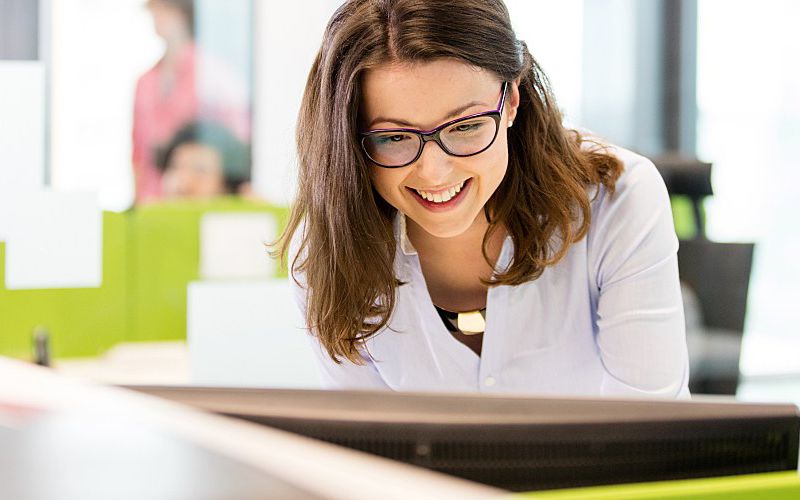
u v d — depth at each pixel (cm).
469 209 116
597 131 470
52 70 465
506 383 140
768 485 72
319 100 119
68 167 473
